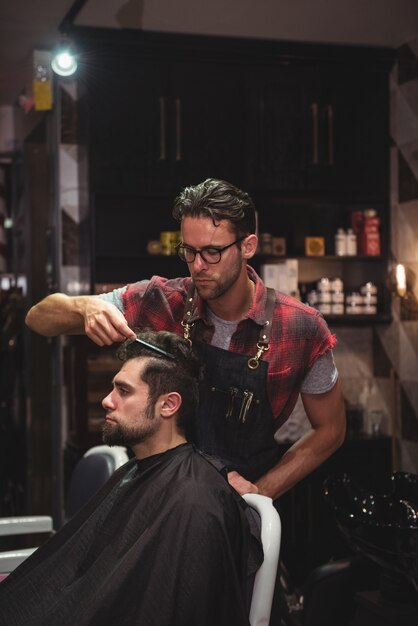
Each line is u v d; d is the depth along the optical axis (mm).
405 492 3107
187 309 2102
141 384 1810
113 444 1831
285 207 4914
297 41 4512
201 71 4496
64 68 4156
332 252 4941
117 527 1800
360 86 4699
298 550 4406
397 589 3057
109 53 4336
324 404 2180
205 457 1898
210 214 1853
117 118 4406
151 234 4789
